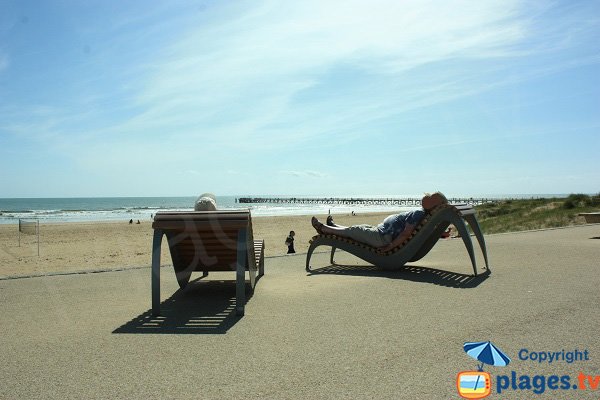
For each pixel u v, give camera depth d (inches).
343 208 4820.4
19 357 180.5
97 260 713.6
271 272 382.0
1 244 1013.8
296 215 2691.9
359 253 378.3
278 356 176.4
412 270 365.7
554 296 260.1
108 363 172.7
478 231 359.3
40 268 621.6
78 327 222.7
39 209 3833.7
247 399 140.6
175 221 255.1
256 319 230.7
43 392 147.9
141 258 733.3
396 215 377.4
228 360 173.5
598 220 770.2
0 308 265.0
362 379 153.3
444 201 343.6
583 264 366.0
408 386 147.5
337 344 188.4
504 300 254.4
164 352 183.9
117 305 270.7
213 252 286.4
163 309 258.8
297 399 139.9
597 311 227.5
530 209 1180.5
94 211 3373.5
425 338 192.9
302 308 249.1
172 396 143.5
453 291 281.0
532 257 410.9
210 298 286.5
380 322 217.9
